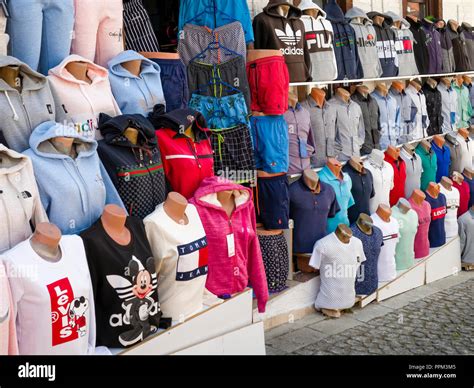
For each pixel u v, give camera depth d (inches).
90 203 113.9
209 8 165.6
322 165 198.5
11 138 110.6
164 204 123.4
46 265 96.8
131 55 135.0
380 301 199.5
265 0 199.8
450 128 269.7
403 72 237.8
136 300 110.7
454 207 235.9
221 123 161.0
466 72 279.4
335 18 207.3
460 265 241.6
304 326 175.8
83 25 130.3
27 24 119.2
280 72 170.9
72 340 98.8
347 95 204.8
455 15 301.6
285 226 175.3
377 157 208.1
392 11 257.4
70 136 110.0
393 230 198.2
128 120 122.5
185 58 163.9
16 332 94.8
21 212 101.7
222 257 136.3
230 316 135.8
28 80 114.0
